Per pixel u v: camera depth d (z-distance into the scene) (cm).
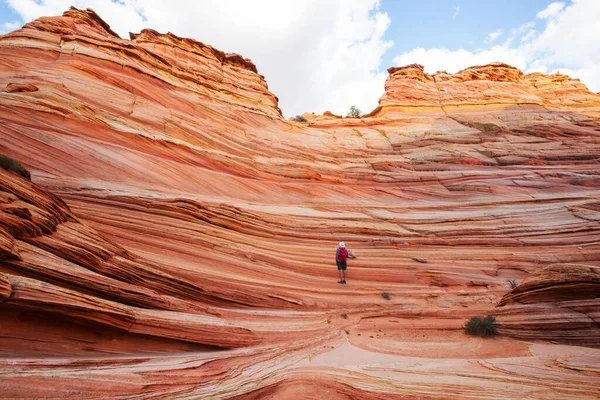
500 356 791
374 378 630
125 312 662
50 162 1198
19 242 647
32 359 504
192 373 599
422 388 578
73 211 1045
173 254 1101
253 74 3073
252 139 2312
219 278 1084
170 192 1398
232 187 1725
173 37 2752
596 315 901
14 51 1827
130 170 1395
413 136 2877
